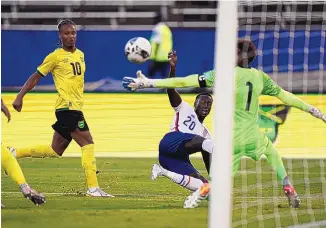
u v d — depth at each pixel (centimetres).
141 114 3772
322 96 3800
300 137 3638
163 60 3903
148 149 3753
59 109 3095
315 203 2973
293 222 2619
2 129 3725
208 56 3925
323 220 2664
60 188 3178
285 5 4103
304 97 3816
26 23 5197
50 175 3406
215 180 1717
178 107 2962
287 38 3875
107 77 3841
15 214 2644
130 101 3788
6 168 2708
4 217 2588
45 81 3741
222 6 1689
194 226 2498
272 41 3881
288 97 2888
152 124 3756
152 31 3897
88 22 5225
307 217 2705
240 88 2812
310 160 3647
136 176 3425
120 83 3822
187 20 5269
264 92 2869
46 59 3069
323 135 3644
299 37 3878
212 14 5181
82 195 3056
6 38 3859
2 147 2686
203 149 2912
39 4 5250
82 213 2677
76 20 5206
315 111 2905
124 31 3894
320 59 3853
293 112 3609
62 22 3072
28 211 2702
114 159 3734
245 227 2539
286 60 3853
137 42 2867
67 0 5253
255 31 3903
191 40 3928
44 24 5219
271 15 4003
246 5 3959
